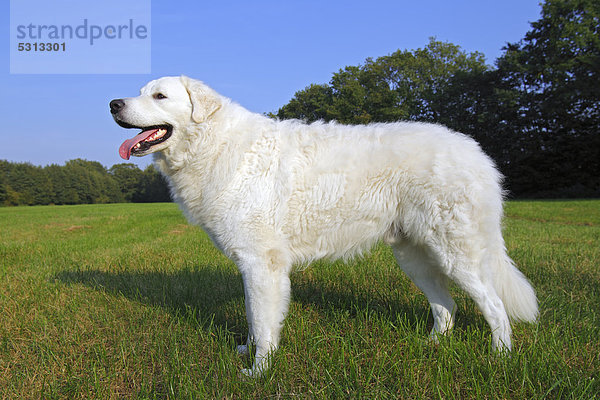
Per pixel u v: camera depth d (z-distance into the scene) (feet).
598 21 87.30
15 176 170.19
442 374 8.05
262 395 8.01
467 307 12.05
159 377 8.84
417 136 9.50
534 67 95.25
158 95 10.19
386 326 10.26
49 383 8.54
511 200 83.15
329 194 9.37
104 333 11.18
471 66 132.57
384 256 18.45
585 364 8.55
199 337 10.67
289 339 10.06
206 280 15.65
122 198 198.29
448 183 8.91
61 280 16.30
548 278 14.64
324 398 7.61
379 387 7.88
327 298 13.39
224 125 10.05
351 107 120.78
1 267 18.84
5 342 10.48
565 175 95.96
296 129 10.11
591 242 23.50
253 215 9.38
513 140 104.88
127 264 19.12
